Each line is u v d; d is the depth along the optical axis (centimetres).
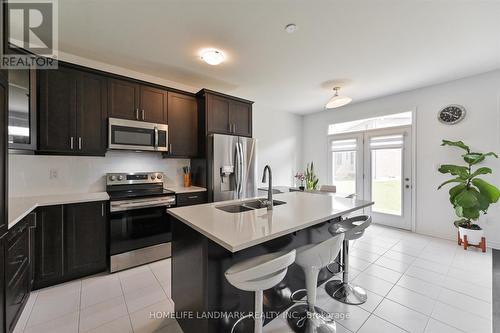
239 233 125
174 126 313
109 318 171
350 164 468
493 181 300
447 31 209
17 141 197
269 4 174
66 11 178
